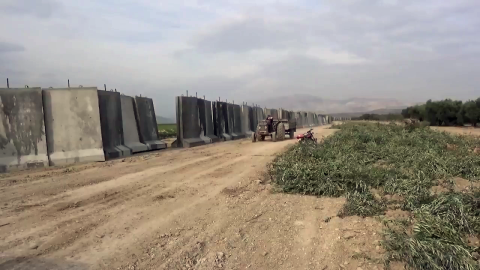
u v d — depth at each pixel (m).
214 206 6.55
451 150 13.48
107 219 5.72
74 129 11.99
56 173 9.77
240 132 28.20
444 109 45.41
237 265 4.19
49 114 11.73
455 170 9.45
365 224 5.48
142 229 5.29
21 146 11.05
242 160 12.51
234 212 6.20
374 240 4.80
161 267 4.07
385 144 14.74
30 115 11.30
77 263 4.12
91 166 10.98
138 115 15.97
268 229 5.37
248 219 5.82
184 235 5.08
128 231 5.19
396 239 4.55
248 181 8.77
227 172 10.05
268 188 8.09
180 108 18.50
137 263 4.16
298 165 8.85
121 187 7.98
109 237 4.95
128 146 14.50
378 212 6.04
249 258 4.38
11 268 3.97
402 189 7.28
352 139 15.62
